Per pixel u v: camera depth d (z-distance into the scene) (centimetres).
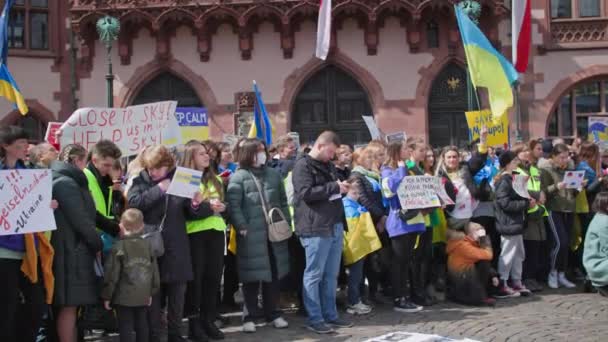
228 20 1855
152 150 667
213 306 720
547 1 1847
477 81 1064
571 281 1033
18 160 598
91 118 888
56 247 599
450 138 1878
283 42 1864
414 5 1789
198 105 1916
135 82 1884
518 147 927
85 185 614
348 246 818
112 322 727
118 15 1816
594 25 1850
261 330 756
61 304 594
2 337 567
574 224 1027
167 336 704
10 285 567
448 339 639
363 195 830
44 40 1894
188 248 676
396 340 638
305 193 708
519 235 912
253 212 738
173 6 1805
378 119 1867
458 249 878
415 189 816
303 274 793
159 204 657
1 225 541
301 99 1909
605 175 1043
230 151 894
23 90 1848
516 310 834
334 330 743
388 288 933
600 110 1877
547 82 1850
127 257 614
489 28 1831
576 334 708
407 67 1866
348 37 1880
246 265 734
